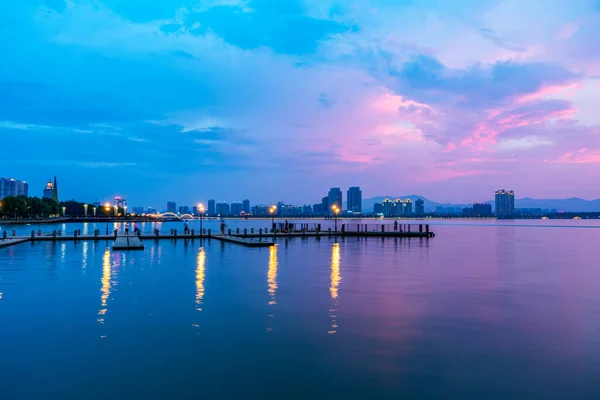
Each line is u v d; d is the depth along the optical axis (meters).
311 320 19.22
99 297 24.14
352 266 38.12
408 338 16.72
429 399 11.73
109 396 11.91
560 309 21.55
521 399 11.75
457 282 29.55
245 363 14.16
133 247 55.69
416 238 84.56
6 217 190.12
